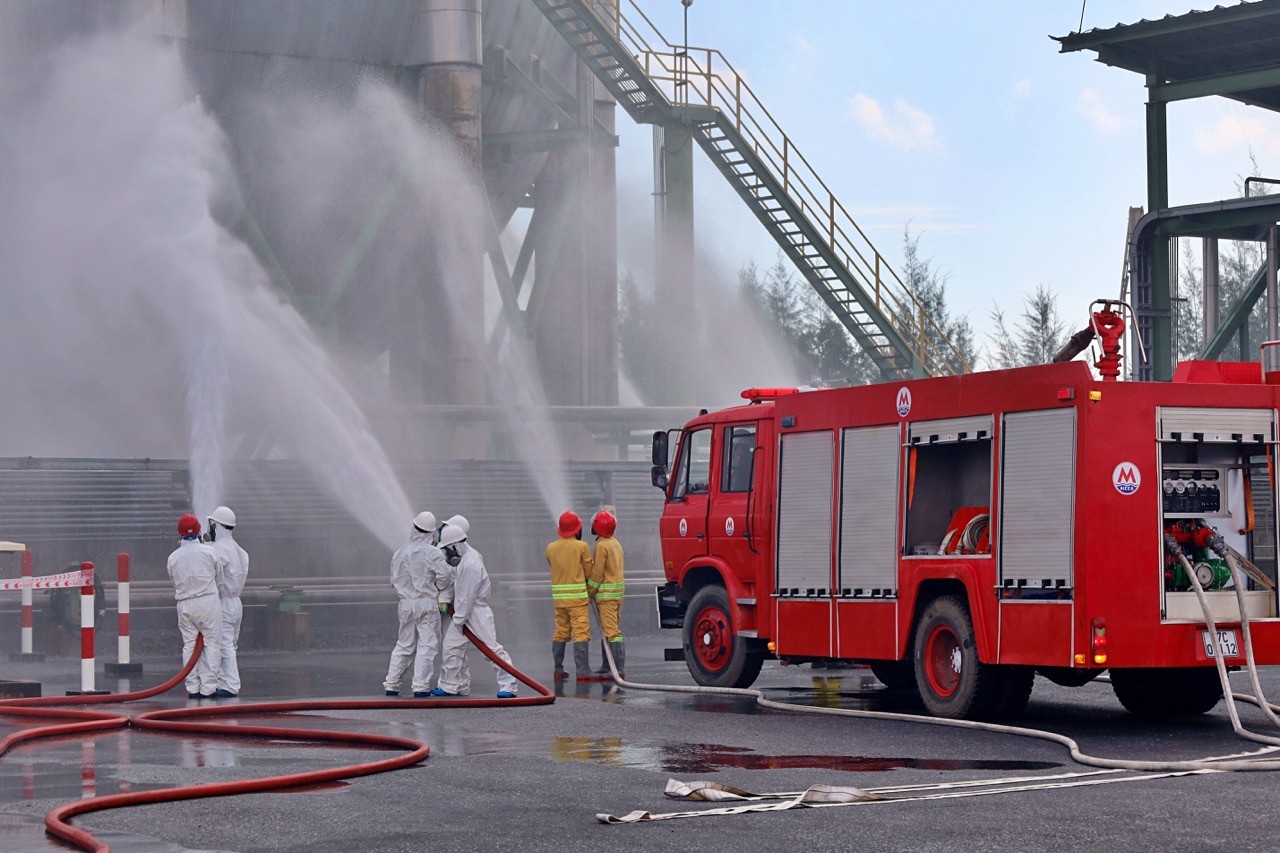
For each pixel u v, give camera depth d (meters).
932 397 11.94
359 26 30.33
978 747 10.11
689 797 7.86
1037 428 11.00
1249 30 19.88
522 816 7.37
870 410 12.55
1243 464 11.38
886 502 12.34
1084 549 10.53
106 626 21.14
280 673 17.11
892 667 14.92
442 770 9.02
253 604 21.89
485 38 33.19
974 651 11.40
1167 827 6.90
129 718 11.67
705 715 12.34
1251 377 11.84
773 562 13.50
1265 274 24.94
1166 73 22.09
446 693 13.95
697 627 14.76
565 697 14.16
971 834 6.75
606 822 7.15
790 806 7.49
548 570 29.52
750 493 14.07
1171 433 10.84
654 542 30.89
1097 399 10.65
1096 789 8.05
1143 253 21.16
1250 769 8.73
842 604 12.71
